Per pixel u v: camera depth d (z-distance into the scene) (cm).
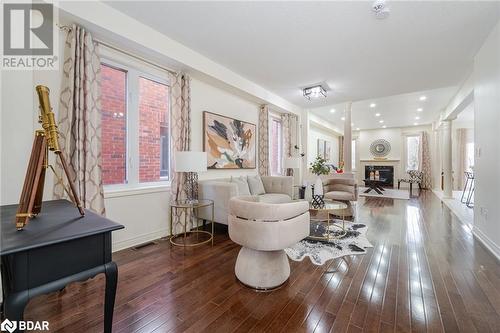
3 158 174
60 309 166
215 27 274
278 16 251
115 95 291
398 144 1015
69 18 223
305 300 179
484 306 171
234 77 407
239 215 202
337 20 255
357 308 169
